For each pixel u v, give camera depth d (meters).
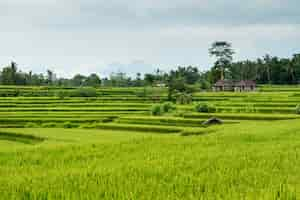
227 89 155.38
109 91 132.00
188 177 14.80
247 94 119.19
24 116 73.81
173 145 25.27
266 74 191.62
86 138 46.81
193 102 104.06
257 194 12.10
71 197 12.16
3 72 180.62
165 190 12.89
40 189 13.08
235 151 21.64
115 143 26.66
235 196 11.94
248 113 73.50
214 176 15.00
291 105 85.69
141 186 13.36
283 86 169.12
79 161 19.64
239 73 193.62
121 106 92.75
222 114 68.69
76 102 102.44
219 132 33.62
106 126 62.59
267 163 17.67
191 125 63.50
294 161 18.27
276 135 30.28
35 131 56.56
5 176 15.65
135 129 59.50
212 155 20.16
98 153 22.02
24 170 17.20
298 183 13.77
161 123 65.81
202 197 11.90
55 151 23.20
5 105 93.31
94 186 13.45
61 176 15.22
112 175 15.25
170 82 130.25
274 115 65.62
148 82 184.75
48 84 190.38
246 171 15.84
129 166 17.19
